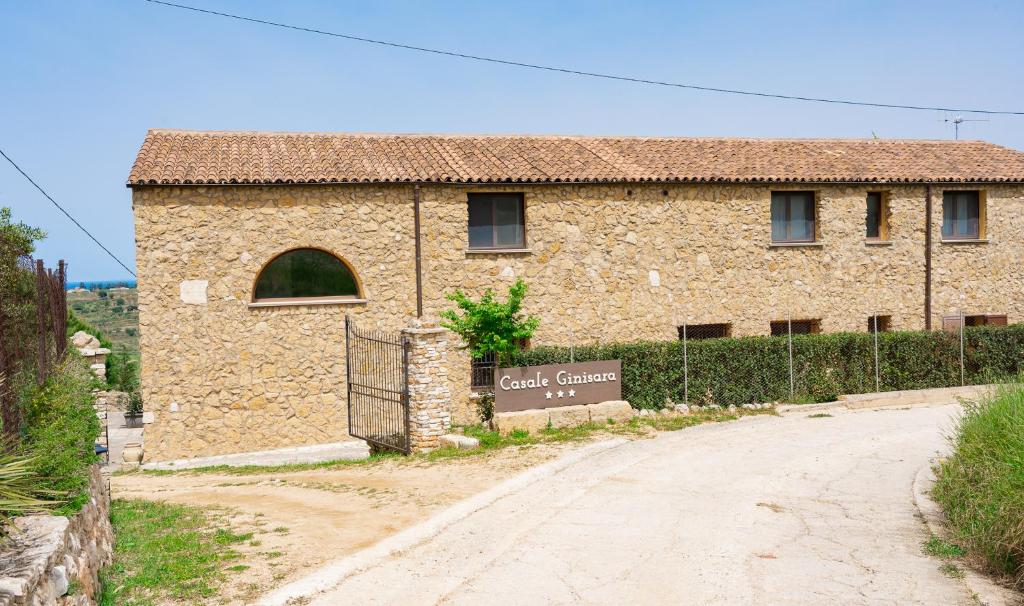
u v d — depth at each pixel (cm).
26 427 758
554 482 1131
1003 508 709
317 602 673
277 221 1680
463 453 1366
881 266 2108
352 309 1722
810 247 2052
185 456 1623
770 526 894
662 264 1939
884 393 1875
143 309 1602
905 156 2242
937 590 683
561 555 799
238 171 1666
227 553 803
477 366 1816
